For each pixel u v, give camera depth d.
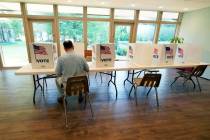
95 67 2.77
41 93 3.20
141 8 5.67
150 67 3.00
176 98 3.18
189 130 2.08
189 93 3.49
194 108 2.74
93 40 6.11
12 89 3.43
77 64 2.20
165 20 6.39
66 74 2.18
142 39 6.54
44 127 2.05
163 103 2.92
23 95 3.09
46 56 2.49
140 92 3.44
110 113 2.46
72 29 5.78
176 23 6.50
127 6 5.34
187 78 3.72
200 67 3.38
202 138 1.92
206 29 5.16
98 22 5.91
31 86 3.63
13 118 2.25
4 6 5.02
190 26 5.93
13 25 5.29
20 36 5.46
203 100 3.12
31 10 5.25
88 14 5.73
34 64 2.49
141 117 2.38
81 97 2.75
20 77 4.36
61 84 2.27
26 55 5.70
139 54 3.14
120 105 2.76
